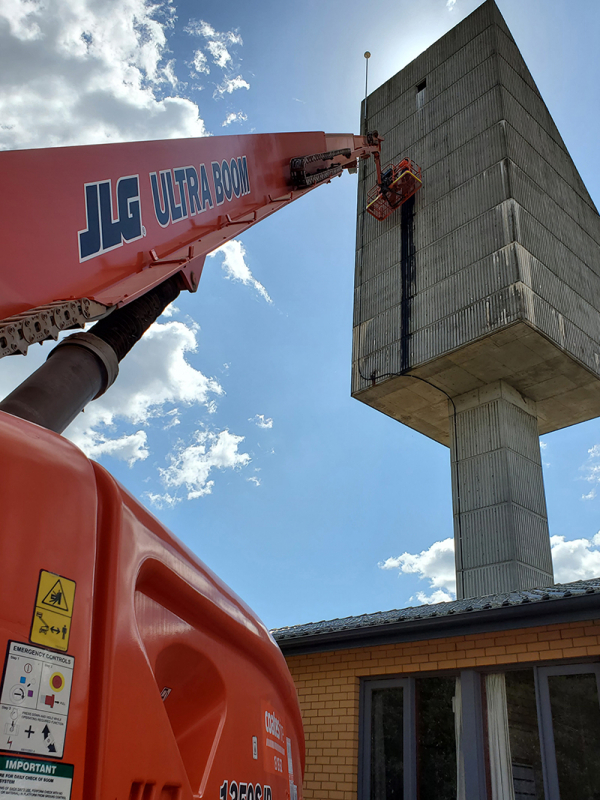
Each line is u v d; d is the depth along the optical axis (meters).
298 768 2.43
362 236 24.81
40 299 3.06
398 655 7.93
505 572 17.44
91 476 1.35
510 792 6.57
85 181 3.65
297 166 8.32
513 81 22.95
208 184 5.58
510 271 18.84
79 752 1.12
